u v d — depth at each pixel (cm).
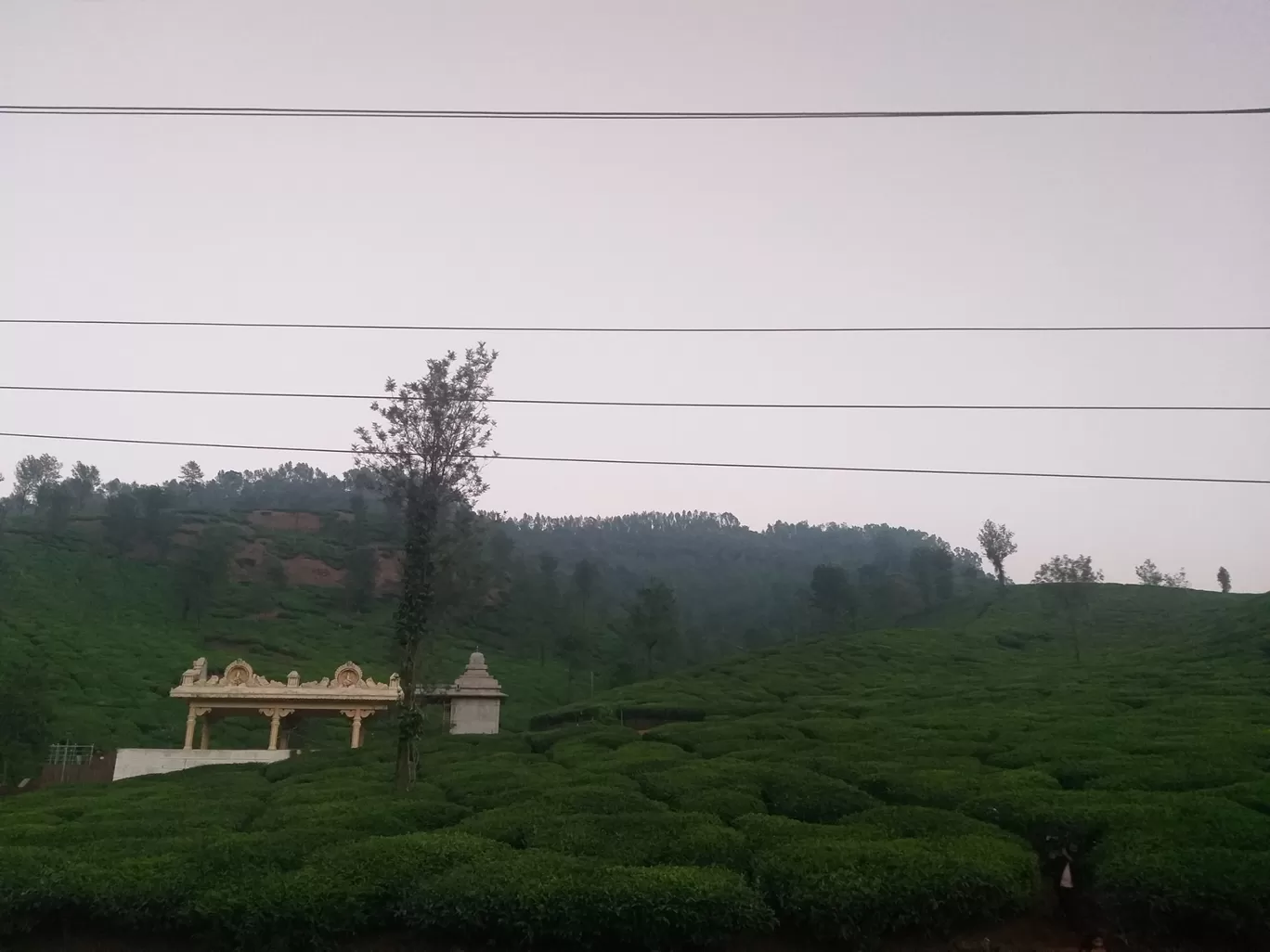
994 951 1284
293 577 10025
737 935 1238
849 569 15862
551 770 2336
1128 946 1261
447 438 2092
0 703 3341
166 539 9656
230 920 1228
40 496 9738
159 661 6638
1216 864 1261
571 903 1195
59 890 1264
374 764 2708
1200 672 4406
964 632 7438
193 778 2739
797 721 3181
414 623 2066
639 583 13612
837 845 1379
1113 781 1850
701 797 1752
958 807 1700
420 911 1230
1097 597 8850
